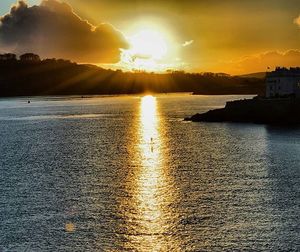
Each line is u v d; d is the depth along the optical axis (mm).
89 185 67625
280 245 43750
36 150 106375
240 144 105062
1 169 81688
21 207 56250
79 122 186500
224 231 47375
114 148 107062
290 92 177375
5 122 194750
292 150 93875
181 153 96375
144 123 173875
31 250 43531
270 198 58344
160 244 44656
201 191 62844
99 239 46031
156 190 64062
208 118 166625
